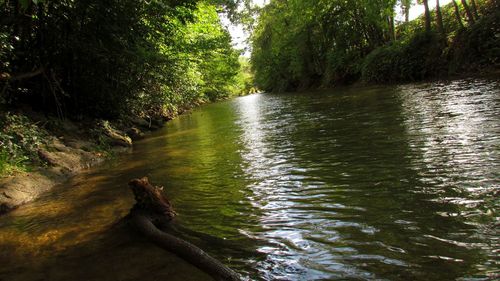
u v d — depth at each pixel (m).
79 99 12.46
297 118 12.31
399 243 2.89
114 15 10.63
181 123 17.83
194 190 5.14
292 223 3.57
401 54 22.30
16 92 10.02
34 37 10.40
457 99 9.99
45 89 11.19
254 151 7.49
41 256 3.49
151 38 13.54
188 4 12.88
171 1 12.28
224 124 14.19
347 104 14.12
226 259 3.04
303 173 5.23
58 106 11.07
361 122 8.96
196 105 36.22
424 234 2.96
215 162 6.90
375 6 26.00
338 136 7.64
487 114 7.14
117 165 7.77
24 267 3.29
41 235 4.04
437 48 20.17
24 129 7.90
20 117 8.16
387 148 5.88
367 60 25.73
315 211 3.77
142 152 9.32
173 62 13.46
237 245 3.27
